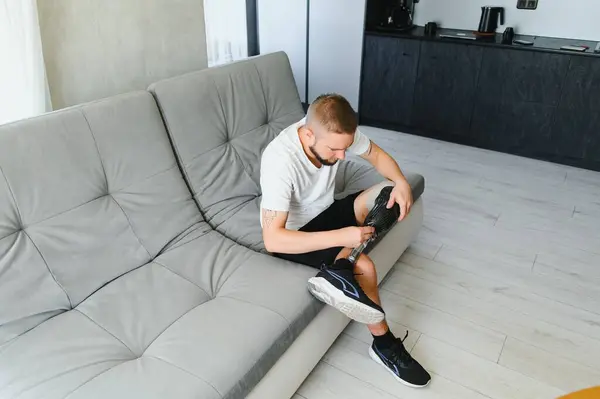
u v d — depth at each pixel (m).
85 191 1.53
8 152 1.37
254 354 1.26
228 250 1.69
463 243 2.42
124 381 1.16
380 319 1.46
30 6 1.72
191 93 1.91
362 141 1.74
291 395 1.49
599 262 2.28
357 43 3.71
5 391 1.14
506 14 3.49
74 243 1.48
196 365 1.20
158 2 2.25
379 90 3.78
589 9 3.19
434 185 3.00
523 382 1.64
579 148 3.19
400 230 2.08
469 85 3.40
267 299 1.44
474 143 3.57
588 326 1.89
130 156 1.67
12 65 1.75
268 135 2.20
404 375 1.62
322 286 1.40
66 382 1.16
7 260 1.34
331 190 1.72
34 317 1.36
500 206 2.77
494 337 1.83
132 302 1.43
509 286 2.11
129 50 2.19
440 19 3.74
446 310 1.97
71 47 1.96
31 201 1.41
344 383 1.64
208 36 3.43
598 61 2.92
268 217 1.47
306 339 1.49
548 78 3.11
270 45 4.12
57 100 1.97
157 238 1.68
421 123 3.71
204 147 1.93
